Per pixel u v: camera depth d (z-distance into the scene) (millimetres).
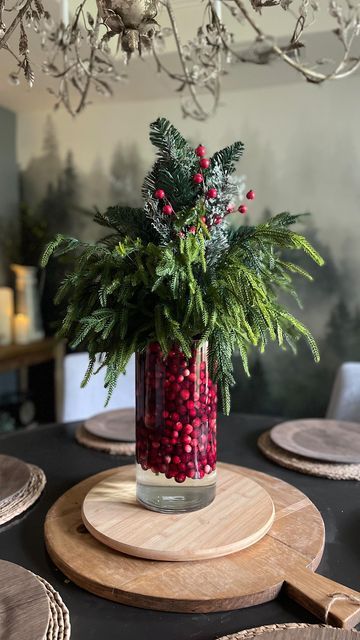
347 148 2703
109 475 1290
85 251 981
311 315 2830
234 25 2174
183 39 2230
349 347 2789
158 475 1054
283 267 1139
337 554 974
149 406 1049
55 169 3262
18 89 2799
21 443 1574
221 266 1018
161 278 930
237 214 2912
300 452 1398
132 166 3102
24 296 3127
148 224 1104
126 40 1111
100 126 3141
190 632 775
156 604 819
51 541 987
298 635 722
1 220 3227
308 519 1072
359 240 2719
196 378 1031
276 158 2828
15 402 3328
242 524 1011
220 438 1613
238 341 1023
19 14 1193
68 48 1640
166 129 1024
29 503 1158
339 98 2691
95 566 901
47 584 869
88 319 969
